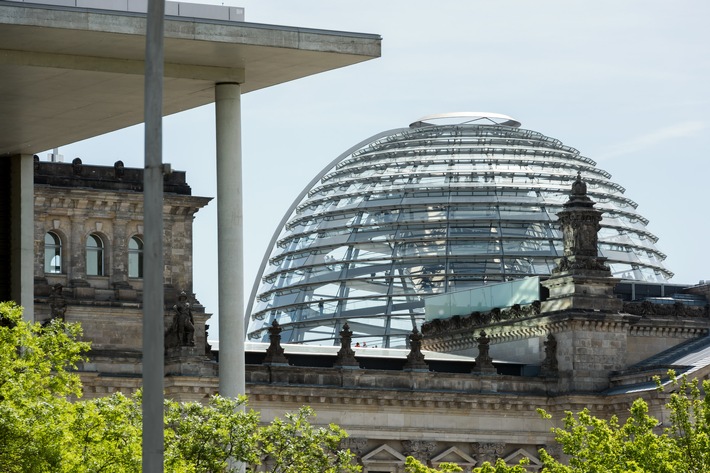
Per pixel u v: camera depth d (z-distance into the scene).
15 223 165.12
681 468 192.00
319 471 165.75
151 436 90.88
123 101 147.62
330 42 138.88
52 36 132.00
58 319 143.25
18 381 127.31
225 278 142.38
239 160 143.00
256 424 146.25
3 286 165.00
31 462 121.44
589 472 192.50
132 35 132.38
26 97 145.50
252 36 136.12
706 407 197.38
